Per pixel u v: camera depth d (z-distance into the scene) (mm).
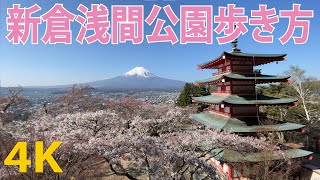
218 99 25906
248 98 24250
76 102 42094
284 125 22969
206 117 28750
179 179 14070
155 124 25422
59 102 44031
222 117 25438
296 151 21938
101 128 21422
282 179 18984
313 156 29078
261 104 22656
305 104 37188
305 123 36719
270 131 21812
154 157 13672
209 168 14242
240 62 25484
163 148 13867
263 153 19797
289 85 42781
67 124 21375
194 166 15047
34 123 23141
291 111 38094
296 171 22828
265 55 24891
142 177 20203
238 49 27203
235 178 20766
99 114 21703
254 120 23625
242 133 21453
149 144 13656
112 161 12719
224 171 22266
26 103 41281
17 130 22594
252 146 18578
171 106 50000
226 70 26703
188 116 34562
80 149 13273
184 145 16047
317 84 37562
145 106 45594
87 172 16891
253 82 24844
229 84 25172
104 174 20453
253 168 20094
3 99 36344
